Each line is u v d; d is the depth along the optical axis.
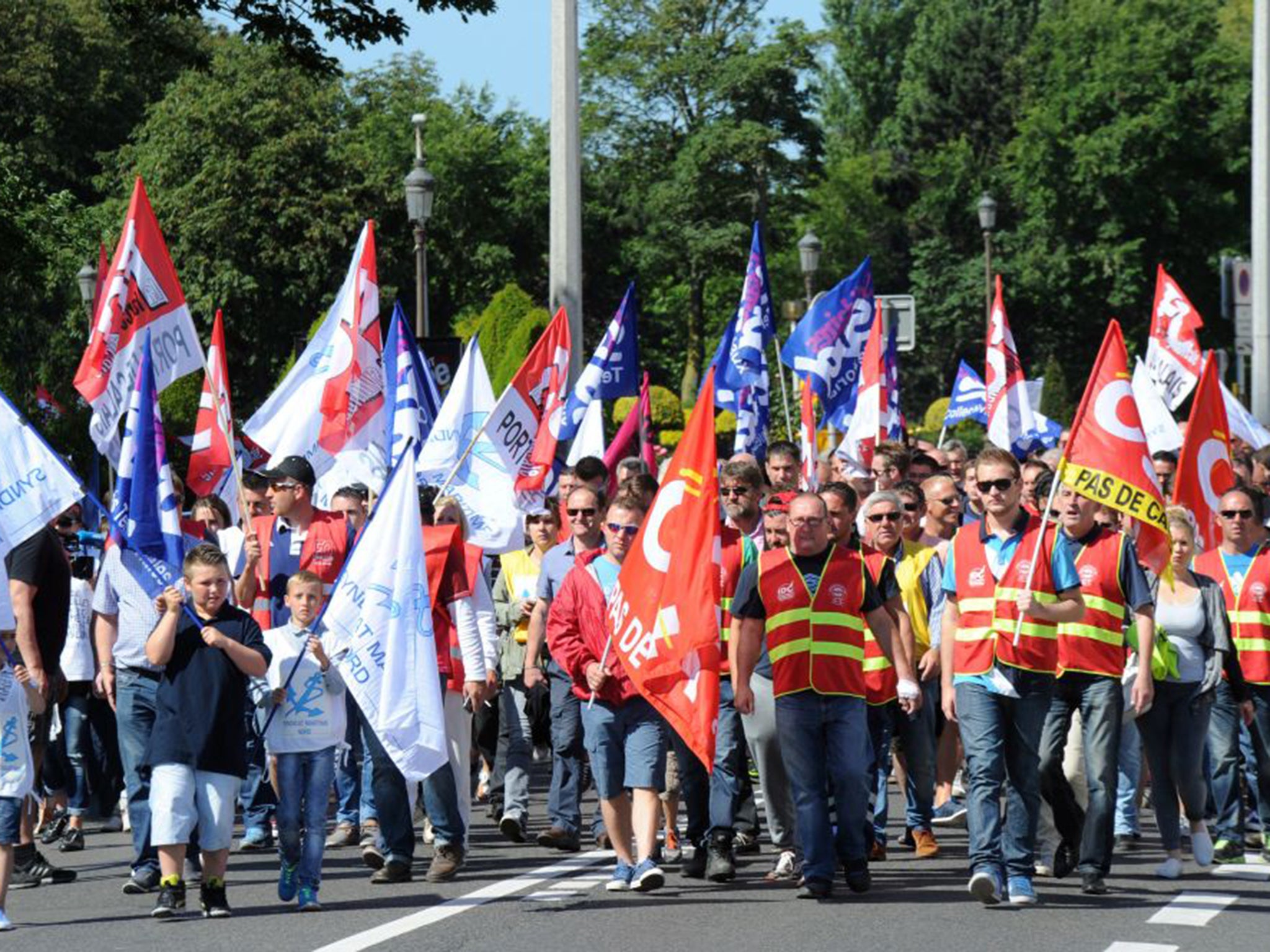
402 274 126.44
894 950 18.31
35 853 24.30
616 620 21.62
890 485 31.25
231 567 27.73
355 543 21.97
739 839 25.38
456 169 147.88
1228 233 153.88
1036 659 21.05
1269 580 25.27
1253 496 25.42
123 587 22.86
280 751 21.36
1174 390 39.38
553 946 18.69
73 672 27.56
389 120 149.62
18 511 21.47
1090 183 153.25
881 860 24.88
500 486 32.16
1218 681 23.67
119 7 49.34
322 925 20.16
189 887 23.27
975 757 21.06
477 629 23.84
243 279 118.19
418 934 19.47
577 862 24.88
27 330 101.56
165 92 126.56
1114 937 19.08
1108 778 21.69
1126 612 22.27
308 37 47.75
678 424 77.12
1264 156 45.12
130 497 22.31
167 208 118.75
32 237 69.25
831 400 36.94
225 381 30.86
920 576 26.78
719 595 23.16
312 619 21.75
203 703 20.72
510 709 26.94
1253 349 45.34
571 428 35.44
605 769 22.16
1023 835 21.17
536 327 62.44
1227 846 24.67
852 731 21.77
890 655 22.23
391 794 23.14
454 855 23.47
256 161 118.31
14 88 122.31
